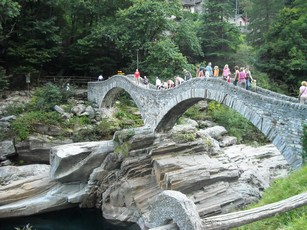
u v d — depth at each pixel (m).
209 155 25.94
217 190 21.77
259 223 7.67
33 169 26.30
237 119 36.19
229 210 20.27
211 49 43.75
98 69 40.97
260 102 15.83
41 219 22.97
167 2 40.84
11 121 29.27
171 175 21.75
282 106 14.69
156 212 5.23
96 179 24.52
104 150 25.20
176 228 4.89
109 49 41.53
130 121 32.91
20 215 22.83
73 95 36.56
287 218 7.37
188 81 21.08
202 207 20.16
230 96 17.66
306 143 13.35
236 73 18.34
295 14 40.19
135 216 21.77
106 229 21.53
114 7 42.00
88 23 44.19
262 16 45.94
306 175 10.03
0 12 30.50
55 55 39.25
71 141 29.53
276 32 40.66
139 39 37.91
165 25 37.38
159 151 24.17
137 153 24.39
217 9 42.72
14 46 36.41
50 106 32.12
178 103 22.17
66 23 42.91
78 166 24.58
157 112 24.84
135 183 22.92
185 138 25.50
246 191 22.20
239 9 75.25
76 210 24.48
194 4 76.25
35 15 37.72
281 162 27.66
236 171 23.50
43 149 28.45
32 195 24.36
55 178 24.67
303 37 39.66
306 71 38.19
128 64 40.59
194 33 40.78
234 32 42.88
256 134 36.03
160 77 35.84
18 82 37.12
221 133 32.75
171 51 36.12
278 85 39.31
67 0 39.31
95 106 34.75
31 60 36.06
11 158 28.11
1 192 23.44
